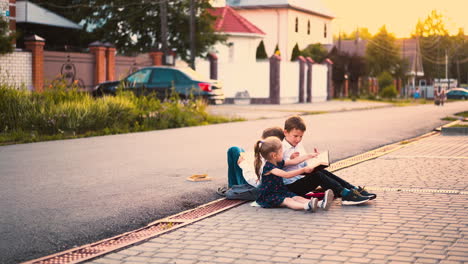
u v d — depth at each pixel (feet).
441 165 29.55
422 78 359.05
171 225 18.30
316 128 55.31
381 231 16.40
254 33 153.07
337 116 75.87
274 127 21.25
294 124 20.72
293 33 180.34
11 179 26.48
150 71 72.43
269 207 20.02
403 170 28.02
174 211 20.76
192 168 29.96
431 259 13.71
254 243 15.49
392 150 36.96
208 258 14.25
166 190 24.06
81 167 30.25
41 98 53.26
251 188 21.29
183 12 111.14
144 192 23.62
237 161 21.94
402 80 246.47
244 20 161.58
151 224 18.67
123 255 14.73
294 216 18.60
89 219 19.24
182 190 24.07
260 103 112.27
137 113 55.67
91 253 15.42
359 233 16.22
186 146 39.99
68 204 21.33
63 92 55.88
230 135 47.88
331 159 33.27
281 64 114.01
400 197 21.29
